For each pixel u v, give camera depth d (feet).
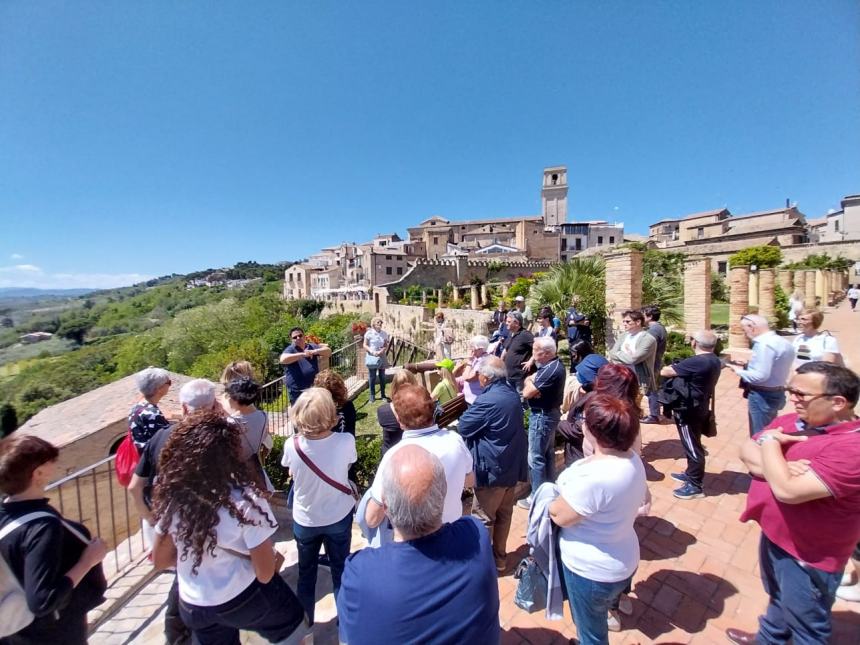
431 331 90.58
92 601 7.11
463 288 109.29
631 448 7.43
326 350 23.17
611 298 28.12
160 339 132.26
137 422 10.46
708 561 11.30
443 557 5.06
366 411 27.37
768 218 159.94
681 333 36.40
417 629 4.68
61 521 6.54
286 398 25.66
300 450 9.11
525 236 227.61
